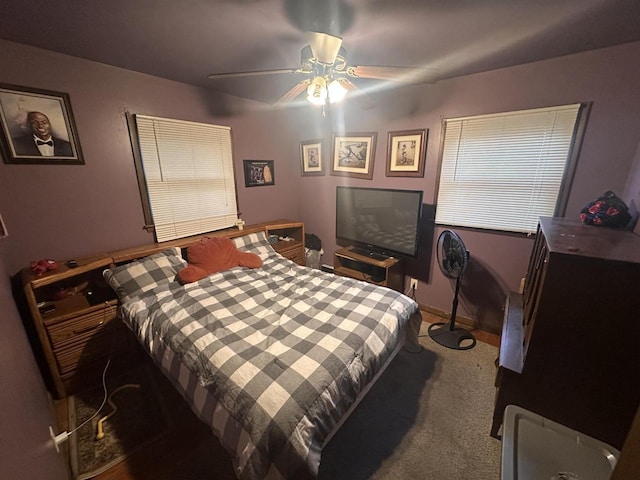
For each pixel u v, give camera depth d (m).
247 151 3.23
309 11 1.40
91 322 1.93
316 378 1.23
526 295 1.91
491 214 2.43
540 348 1.35
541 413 1.43
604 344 1.23
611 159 1.88
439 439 1.57
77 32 1.62
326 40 1.24
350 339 1.50
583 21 1.47
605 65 1.80
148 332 1.71
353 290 2.08
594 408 1.31
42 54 1.85
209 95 2.77
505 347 1.59
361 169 3.21
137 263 2.13
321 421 1.17
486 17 1.44
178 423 1.68
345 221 3.35
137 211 2.44
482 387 1.94
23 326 1.67
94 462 1.45
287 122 3.62
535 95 2.07
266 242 3.02
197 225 2.86
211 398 1.26
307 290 2.12
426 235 2.84
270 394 1.14
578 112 1.93
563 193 2.08
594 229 1.60
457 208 2.60
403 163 2.85
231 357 1.35
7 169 1.81
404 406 1.78
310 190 3.82
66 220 2.07
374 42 1.74
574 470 1.04
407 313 1.88
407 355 2.27
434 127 2.59
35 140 1.89
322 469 1.40
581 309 1.23
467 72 2.27
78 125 2.05
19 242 1.89
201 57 2.00
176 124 2.56
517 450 1.12
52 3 1.32
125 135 2.29
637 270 1.11
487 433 1.60
